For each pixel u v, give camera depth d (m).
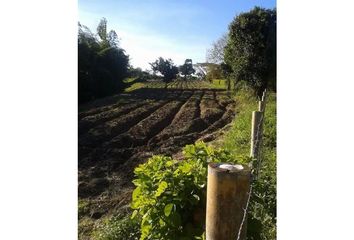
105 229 5.65
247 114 15.10
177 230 3.29
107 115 18.58
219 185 2.25
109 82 29.17
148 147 12.73
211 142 12.37
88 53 27.97
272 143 9.00
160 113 19.69
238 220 2.26
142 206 3.37
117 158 11.23
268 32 22.39
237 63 22.95
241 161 3.65
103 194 8.34
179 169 3.40
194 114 19.12
